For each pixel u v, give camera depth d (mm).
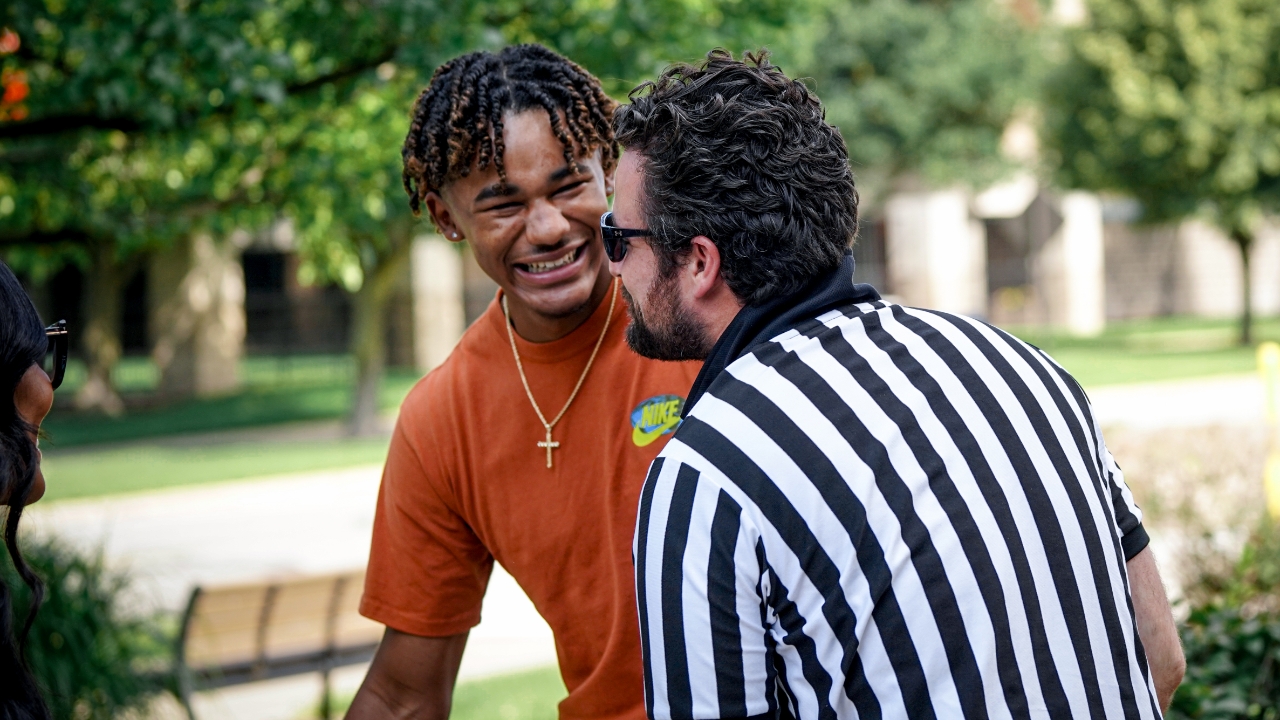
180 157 5391
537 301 1874
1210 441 6793
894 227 27156
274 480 12516
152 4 4078
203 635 4863
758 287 1466
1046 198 16797
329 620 5105
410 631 2066
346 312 27094
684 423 1429
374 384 15984
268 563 8422
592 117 1880
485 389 1985
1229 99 20375
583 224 1868
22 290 1400
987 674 1305
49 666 3846
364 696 2109
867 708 1326
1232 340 24141
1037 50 22781
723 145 1438
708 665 1335
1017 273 29391
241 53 4047
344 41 4461
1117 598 1404
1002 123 23484
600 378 1930
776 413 1373
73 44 4023
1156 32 20906
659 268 1510
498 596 7477
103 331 20203
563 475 1937
